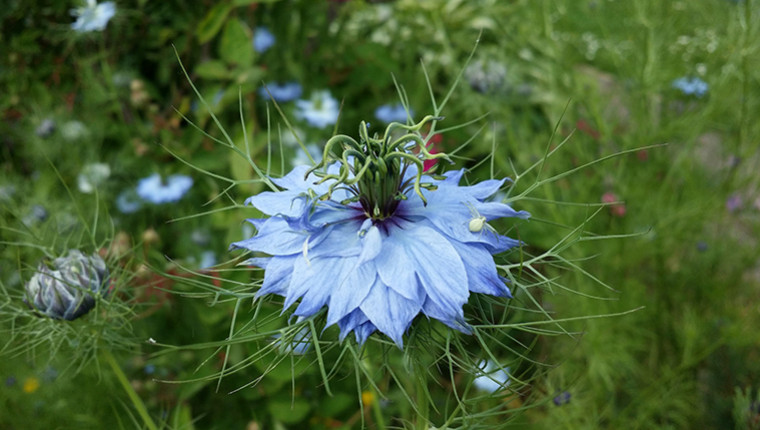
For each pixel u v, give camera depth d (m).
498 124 0.29
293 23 0.30
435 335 0.13
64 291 0.15
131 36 0.29
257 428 0.20
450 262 0.11
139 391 0.21
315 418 0.22
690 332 0.22
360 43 0.31
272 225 0.12
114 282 0.16
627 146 0.27
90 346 0.16
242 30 0.24
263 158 0.24
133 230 0.25
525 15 0.34
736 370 0.22
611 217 0.25
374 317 0.11
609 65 0.35
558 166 0.28
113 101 0.28
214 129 0.26
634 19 0.29
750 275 0.28
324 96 0.27
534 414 0.21
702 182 0.28
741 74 0.26
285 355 0.12
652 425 0.22
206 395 0.22
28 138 0.27
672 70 0.28
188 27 0.28
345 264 0.12
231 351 0.21
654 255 0.25
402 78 0.31
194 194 0.26
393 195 0.12
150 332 0.21
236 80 0.25
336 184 0.12
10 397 0.21
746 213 0.26
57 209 0.24
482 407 0.21
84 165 0.26
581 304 0.23
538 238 0.25
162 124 0.26
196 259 0.23
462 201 0.12
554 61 0.31
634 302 0.24
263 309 0.21
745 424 0.19
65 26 0.28
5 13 0.28
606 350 0.23
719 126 0.28
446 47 0.30
